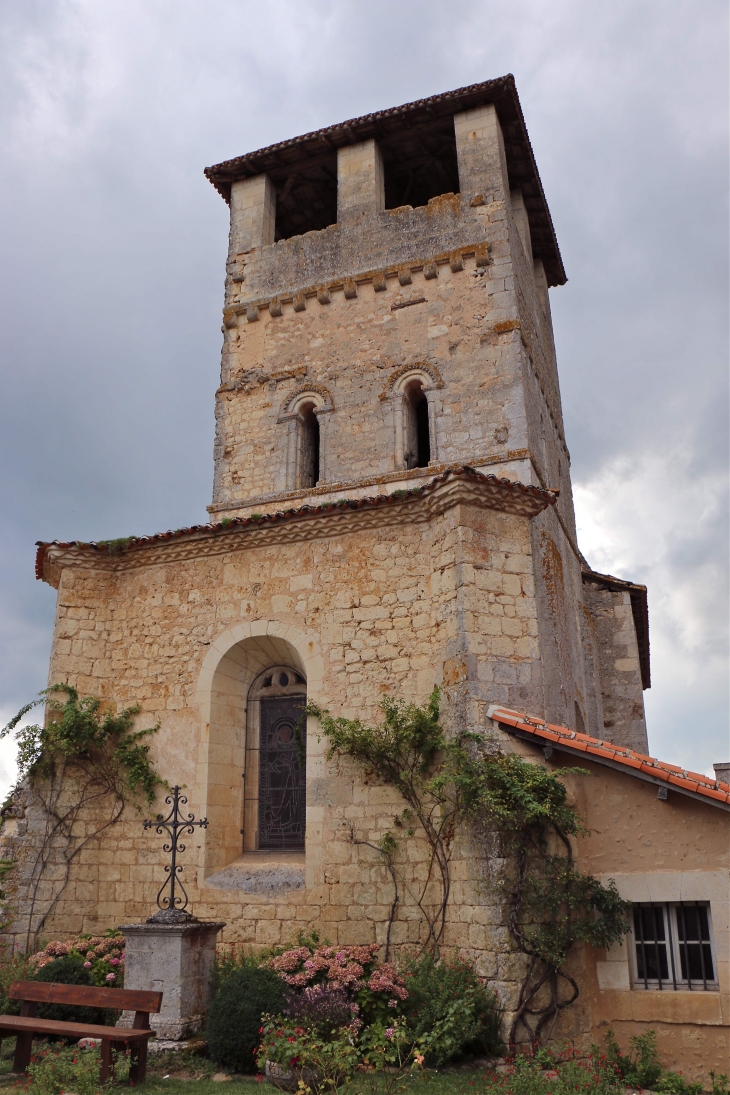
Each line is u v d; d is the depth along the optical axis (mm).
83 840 14328
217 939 13250
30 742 14477
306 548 14812
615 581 21891
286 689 15250
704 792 10742
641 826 11273
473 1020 10359
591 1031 10688
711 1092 9773
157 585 15711
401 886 12359
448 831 12062
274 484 18672
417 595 13711
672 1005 10492
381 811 12867
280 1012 10102
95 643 15539
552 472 19750
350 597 14195
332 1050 8742
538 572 15133
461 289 18703
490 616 12922
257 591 14922
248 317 20375
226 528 15016
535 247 23922
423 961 11336
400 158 22422
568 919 11023
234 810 14570
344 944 12406
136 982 10812
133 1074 9125
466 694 12289
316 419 19266
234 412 19719
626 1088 9727
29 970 12445
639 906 11141
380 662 13641
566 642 16922
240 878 13648
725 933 10469
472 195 19500
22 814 14102
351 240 20281
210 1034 10039
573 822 11211
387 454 17906
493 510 13609
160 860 14078
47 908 13727
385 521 14227
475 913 11258
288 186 22750
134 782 14500
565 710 15500
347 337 19297
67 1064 9234
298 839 14289
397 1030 9883
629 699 20938
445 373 18109
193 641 15094
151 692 15109
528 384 18156
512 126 20609
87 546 15672
